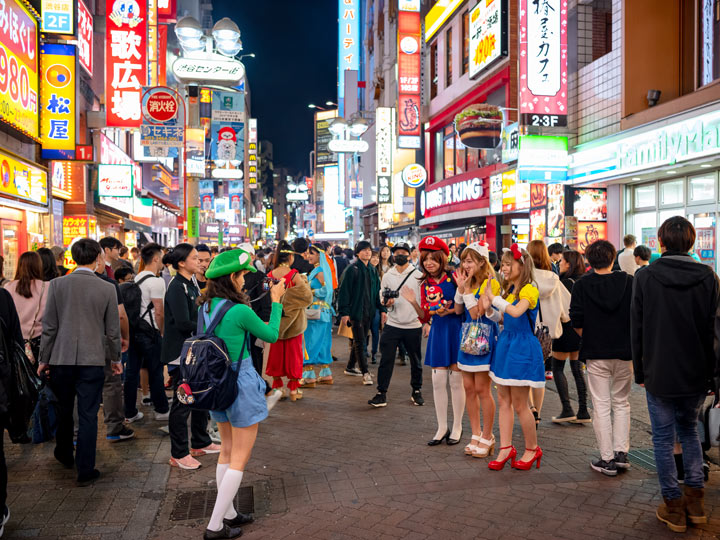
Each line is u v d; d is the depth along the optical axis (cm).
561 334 599
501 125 1747
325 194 6656
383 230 3753
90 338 475
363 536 383
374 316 1016
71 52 1174
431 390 820
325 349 855
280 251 732
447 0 2391
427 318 593
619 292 477
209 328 381
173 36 3011
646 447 550
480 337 517
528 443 504
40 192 1209
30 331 540
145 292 645
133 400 657
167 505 442
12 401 402
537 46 1345
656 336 388
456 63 2367
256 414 386
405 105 2605
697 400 390
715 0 1142
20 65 1048
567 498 437
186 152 1232
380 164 3122
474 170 2220
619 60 1269
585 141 1409
